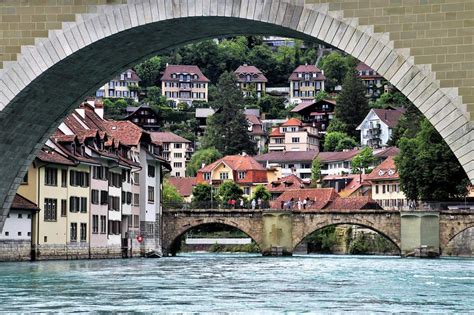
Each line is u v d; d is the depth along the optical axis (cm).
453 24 4525
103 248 14812
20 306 5878
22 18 5119
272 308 5859
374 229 17262
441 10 4538
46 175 12912
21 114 5628
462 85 4509
